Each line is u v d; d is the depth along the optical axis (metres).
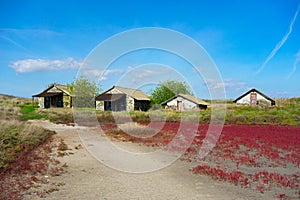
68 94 44.88
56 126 23.39
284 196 6.45
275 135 18.62
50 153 11.41
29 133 14.19
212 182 7.68
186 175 8.44
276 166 9.88
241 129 22.44
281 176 8.24
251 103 44.22
